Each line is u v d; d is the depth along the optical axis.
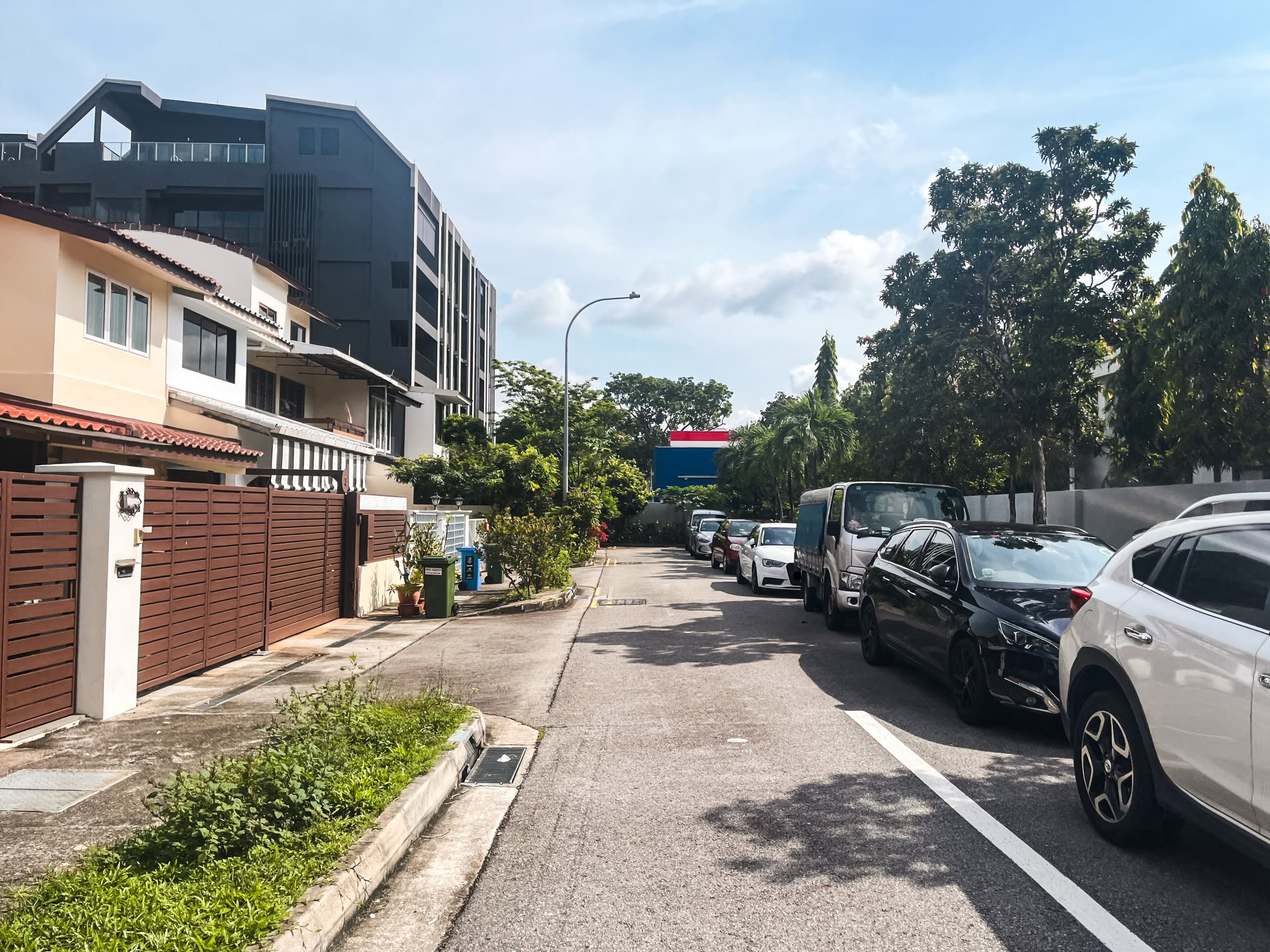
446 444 42.69
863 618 10.20
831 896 3.91
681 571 27.23
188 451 13.39
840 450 37.50
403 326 43.88
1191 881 4.05
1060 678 5.14
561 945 3.49
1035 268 16.98
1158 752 4.11
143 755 5.97
